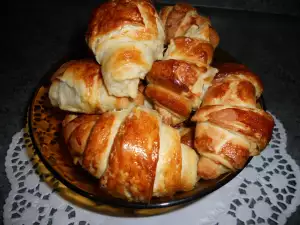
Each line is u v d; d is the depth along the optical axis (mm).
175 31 242
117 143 162
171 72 186
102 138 169
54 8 416
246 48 365
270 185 214
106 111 194
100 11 195
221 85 195
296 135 260
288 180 217
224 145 178
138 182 160
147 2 199
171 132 176
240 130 176
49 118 216
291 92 305
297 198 206
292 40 378
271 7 428
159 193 173
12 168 221
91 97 191
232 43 372
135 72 179
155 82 196
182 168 176
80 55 247
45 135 201
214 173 180
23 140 239
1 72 318
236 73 207
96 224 192
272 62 346
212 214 198
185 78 187
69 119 204
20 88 300
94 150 168
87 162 170
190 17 245
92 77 193
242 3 431
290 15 419
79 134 182
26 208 199
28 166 222
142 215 195
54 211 198
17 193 207
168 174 169
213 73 199
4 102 283
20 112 273
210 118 181
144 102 213
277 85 314
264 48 366
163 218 195
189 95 191
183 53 200
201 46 201
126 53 178
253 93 195
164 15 260
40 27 384
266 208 201
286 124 270
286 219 197
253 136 178
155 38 191
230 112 178
